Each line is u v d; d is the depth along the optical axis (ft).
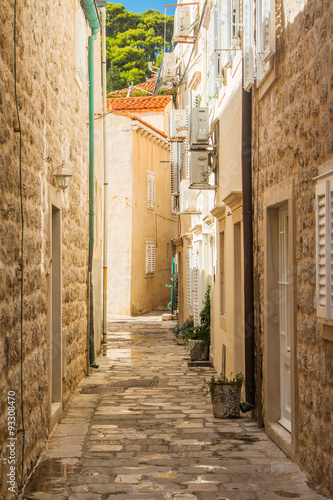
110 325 63.77
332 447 13.41
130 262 71.61
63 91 25.13
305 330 15.69
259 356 21.59
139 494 14.44
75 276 29.19
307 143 15.33
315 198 14.42
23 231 15.49
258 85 20.62
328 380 13.71
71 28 28.50
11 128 13.98
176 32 44.45
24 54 15.93
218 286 32.96
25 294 15.85
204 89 38.88
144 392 28.50
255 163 22.18
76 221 29.58
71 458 17.56
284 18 17.57
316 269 14.19
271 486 14.76
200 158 32.01
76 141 29.73
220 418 22.97
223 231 30.96
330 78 13.23
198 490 14.67
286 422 19.38
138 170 73.46
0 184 12.78
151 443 19.25
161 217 83.20
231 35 25.34
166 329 60.03
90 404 25.67
